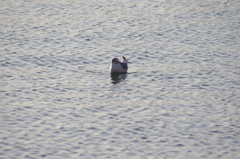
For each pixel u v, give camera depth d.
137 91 56.97
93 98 54.25
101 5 100.44
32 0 102.19
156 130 46.16
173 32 82.38
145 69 65.31
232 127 47.19
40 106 51.19
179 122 48.22
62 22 86.81
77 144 42.72
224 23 88.19
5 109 49.88
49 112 49.72
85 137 44.19
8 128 45.38
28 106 51.03
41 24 84.81
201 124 47.88
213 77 62.00
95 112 50.22
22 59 66.94
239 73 63.44
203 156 41.31
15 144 42.25
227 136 45.25
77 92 56.03
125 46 74.69
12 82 58.22
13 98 53.09
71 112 49.97
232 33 82.06
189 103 53.38
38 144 42.44
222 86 58.81
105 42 76.50
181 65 66.69
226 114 50.47
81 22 87.31
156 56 70.44
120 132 45.47
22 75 60.88
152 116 49.56
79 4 100.69
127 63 65.12
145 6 100.44
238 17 92.25
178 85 59.16
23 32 79.56
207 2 104.62
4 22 84.62
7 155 40.25
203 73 63.50
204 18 91.50
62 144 42.62
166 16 92.56
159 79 61.38
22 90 55.69
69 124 46.91
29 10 93.81
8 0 101.06
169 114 50.22
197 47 74.62
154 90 57.38
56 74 62.12
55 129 45.62
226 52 72.25
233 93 56.53
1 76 60.03
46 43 74.81
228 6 100.94
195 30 83.75
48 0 103.06
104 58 69.31
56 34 79.62
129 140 43.91
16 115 48.50
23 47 72.12
